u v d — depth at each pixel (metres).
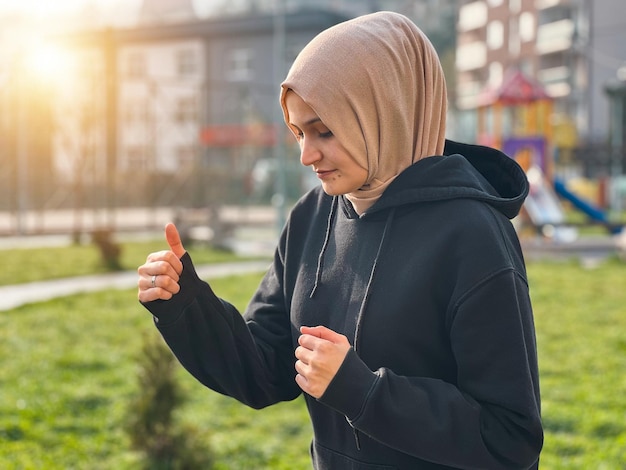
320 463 1.75
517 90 21.59
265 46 39.81
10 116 22.88
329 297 1.71
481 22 50.00
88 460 4.81
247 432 5.37
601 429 5.25
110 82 26.11
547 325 8.97
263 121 39.47
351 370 1.41
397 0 50.59
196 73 41.09
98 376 6.73
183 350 1.72
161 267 1.64
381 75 1.57
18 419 5.47
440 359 1.58
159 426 4.17
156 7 48.41
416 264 1.56
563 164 32.81
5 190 30.77
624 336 8.33
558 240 18.94
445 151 1.88
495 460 1.46
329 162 1.60
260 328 1.91
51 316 9.59
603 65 41.59
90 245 18.95
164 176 33.53
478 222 1.54
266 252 18.09
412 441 1.43
